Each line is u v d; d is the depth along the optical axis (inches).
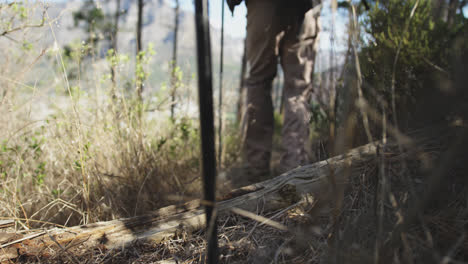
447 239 31.2
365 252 30.2
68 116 67.8
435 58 49.4
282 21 72.8
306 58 74.0
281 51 77.9
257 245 40.8
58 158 70.6
